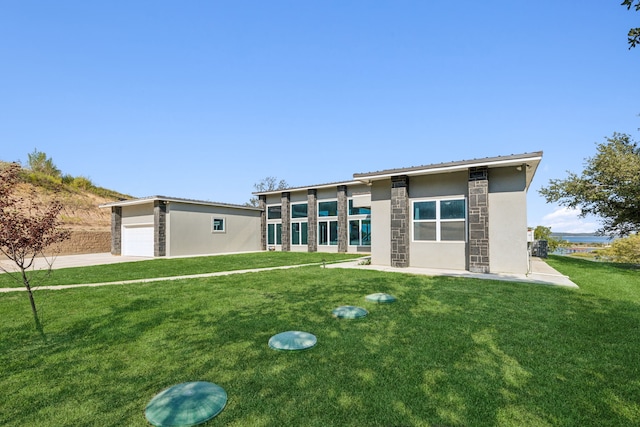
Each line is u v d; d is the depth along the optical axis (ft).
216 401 8.23
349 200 70.49
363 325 14.53
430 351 11.51
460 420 7.44
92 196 93.04
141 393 9.02
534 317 15.53
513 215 30.25
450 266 33.37
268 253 67.21
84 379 9.95
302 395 8.65
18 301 20.79
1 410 8.26
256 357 11.26
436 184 34.42
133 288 24.95
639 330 13.58
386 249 37.70
